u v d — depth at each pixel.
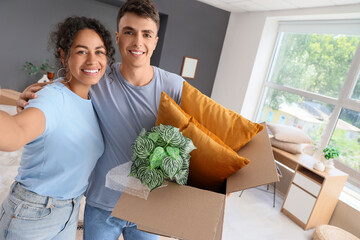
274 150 3.35
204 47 4.72
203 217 0.80
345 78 3.32
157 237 1.32
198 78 4.88
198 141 1.04
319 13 3.42
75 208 1.09
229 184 0.97
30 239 0.97
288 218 3.10
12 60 4.11
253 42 4.34
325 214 2.97
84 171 1.06
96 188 1.22
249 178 0.93
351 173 3.15
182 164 0.89
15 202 0.94
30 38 4.11
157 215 0.81
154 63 4.61
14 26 3.98
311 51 3.79
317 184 2.81
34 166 0.94
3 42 3.99
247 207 3.18
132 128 1.18
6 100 3.49
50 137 0.89
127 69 1.16
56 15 4.15
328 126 3.44
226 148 1.03
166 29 4.28
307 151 3.62
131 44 1.08
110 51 1.03
